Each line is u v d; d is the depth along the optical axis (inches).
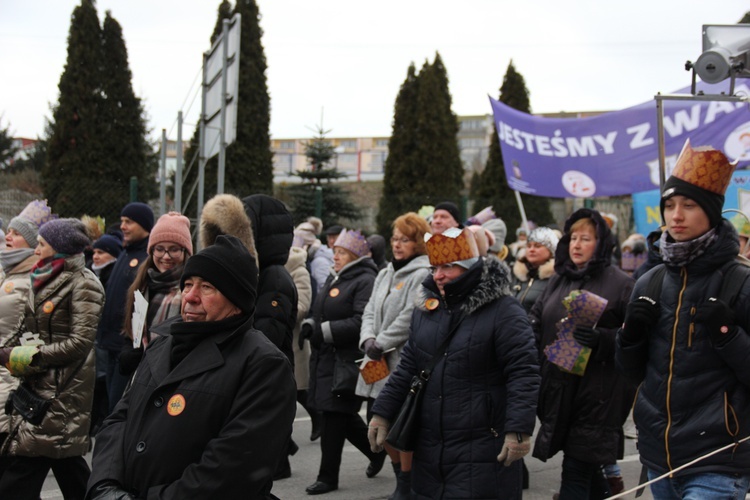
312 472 227.6
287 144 2349.9
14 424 152.9
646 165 344.5
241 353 92.7
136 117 613.0
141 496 89.0
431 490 134.1
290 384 93.5
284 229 159.8
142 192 448.8
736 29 168.1
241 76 650.2
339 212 619.8
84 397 158.6
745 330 113.6
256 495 88.7
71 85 585.6
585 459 161.8
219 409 89.6
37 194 452.1
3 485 153.5
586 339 159.3
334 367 207.5
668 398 117.3
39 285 159.3
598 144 353.4
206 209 143.9
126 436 93.5
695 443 114.3
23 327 161.6
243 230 143.4
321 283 357.4
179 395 90.4
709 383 114.3
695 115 333.4
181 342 95.5
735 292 114.1
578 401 163.3
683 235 117.1
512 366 130.6
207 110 319.0
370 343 191.0
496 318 133.5
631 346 123.6
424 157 716.7
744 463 112.6
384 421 143.1
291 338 159.9
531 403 128.2
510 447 126.9
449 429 132.2
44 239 160.7
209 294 94.4
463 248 135.0
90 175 584.4
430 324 139.0
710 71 164.9
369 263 217.3
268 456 89.2
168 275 159.8
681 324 117.0
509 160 372.8
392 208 545.0
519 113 370.9
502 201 583.8
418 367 140.1
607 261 173.6
